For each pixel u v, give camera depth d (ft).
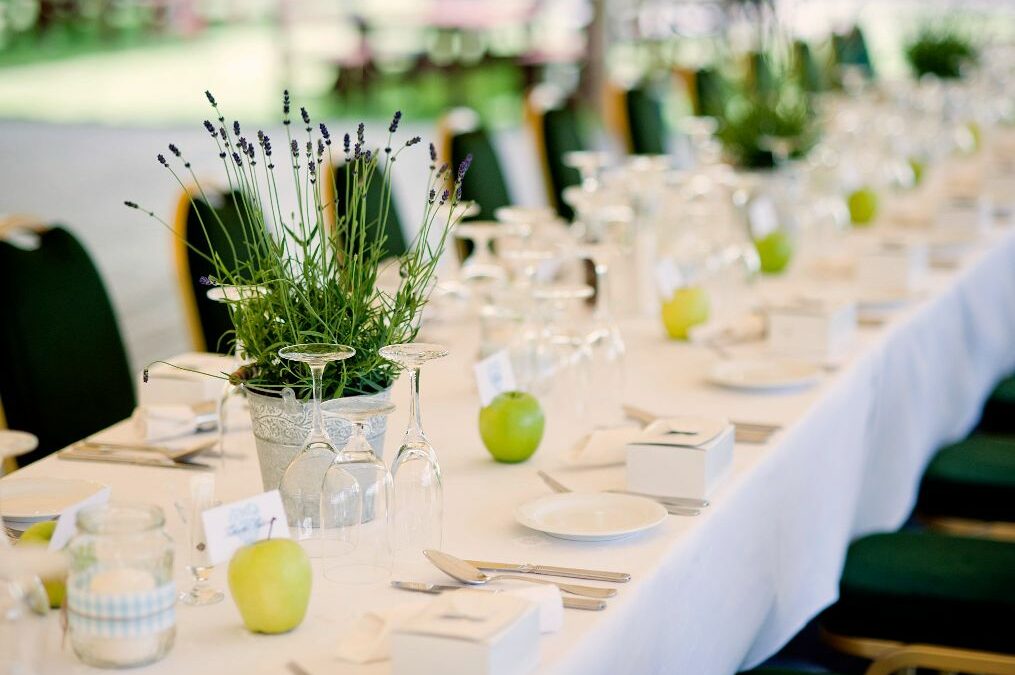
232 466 6.95
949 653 7.80
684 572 5.73
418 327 6.14
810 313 8.95
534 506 5.98
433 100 35.24
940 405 11.28
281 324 5.86
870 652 8.07
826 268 12.08
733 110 14.79
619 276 10.86
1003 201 15.67
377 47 35.19
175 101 36.24
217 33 35.68
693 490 6.21
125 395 9.70
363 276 5.96
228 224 10.52
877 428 9.71
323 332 5.83
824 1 27.45
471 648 4.05
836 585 8.19
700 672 6.08
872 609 8.04
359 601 5.07
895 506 10.01
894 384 10.00
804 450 7.69
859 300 10.52
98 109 36.35
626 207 11.30
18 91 35.99
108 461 6.98
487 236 9.49
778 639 7.41
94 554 4.50
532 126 18.47
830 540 8.26
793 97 14.90
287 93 5.59
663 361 9.27
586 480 6.61
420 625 4.16
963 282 12.05
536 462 6.95
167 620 4.56
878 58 32.94
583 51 33.04
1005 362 13.47
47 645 4.47
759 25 19.90
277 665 4.54
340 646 4.58
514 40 34.17
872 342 9.53
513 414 6.81
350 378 5.89
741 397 8.21
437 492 5.53
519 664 4.25
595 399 7.73
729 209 13.35
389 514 5.49
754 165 14.42
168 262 23.93
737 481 6.50
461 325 10.36
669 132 24.91
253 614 4.73
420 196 27.89
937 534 8.91
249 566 4.70
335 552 5.44
